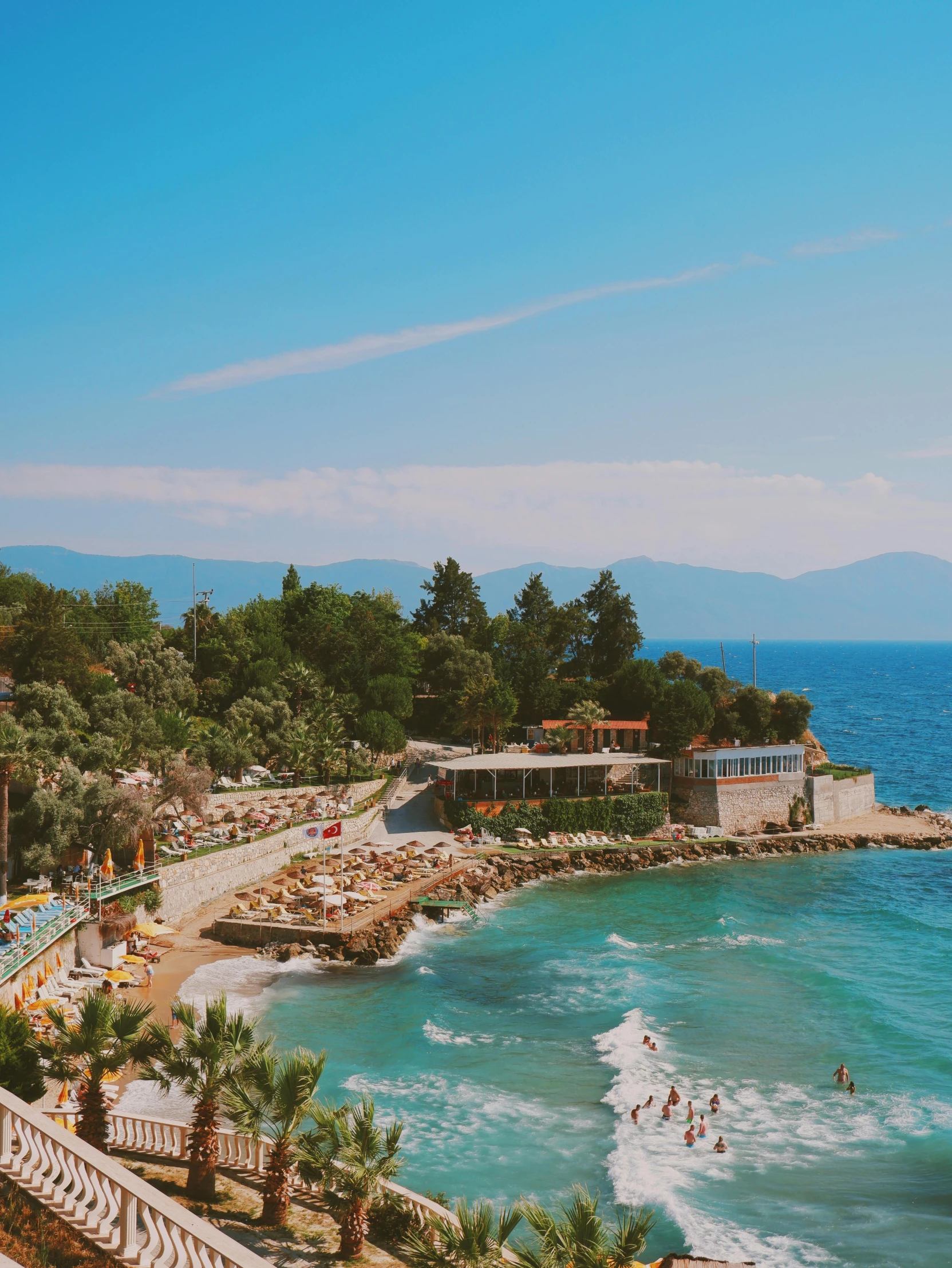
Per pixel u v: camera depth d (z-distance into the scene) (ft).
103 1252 49.67
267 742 339.98
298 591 499.10
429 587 554.46
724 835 349.82
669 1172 123.95
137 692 336.70
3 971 139.85
